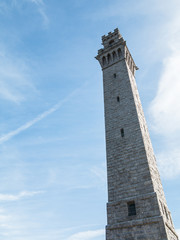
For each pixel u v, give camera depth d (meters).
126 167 34.56
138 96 50.12
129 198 31.08
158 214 27.66
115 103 44.31
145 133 40.41
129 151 36.00
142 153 34.50
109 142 39.28
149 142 40.78
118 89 46.34
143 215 28.59
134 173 33.22
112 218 30.64
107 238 29.16
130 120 39.75
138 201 30.09
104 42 62.00
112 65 52.94
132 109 41.09
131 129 38.44
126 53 54.75
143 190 30.88
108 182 34.69
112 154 37.44
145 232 27.09
